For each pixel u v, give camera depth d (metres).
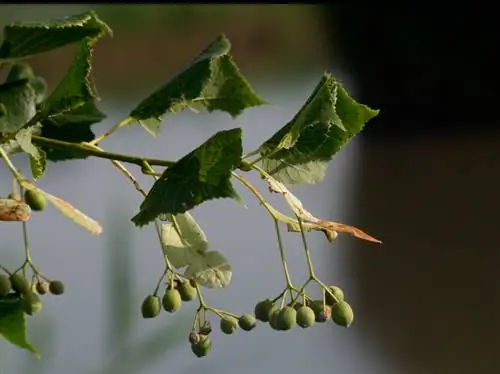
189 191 1.10
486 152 4.67
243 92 1.19
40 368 1.48
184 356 1.61
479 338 2.85
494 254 3.53
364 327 2.86
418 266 3.40
